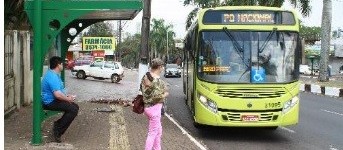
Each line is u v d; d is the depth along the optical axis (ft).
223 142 38.04
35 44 30.76
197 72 37.99
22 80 52.13
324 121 51.98
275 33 37.99
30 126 38.52
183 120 51.80
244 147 35.86
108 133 37.24
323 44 128.06
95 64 135.13
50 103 31.35
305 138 40.50
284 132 43.75
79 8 31.30
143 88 27.55
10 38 44.80
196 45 38.88
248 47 37.63
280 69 37.45
